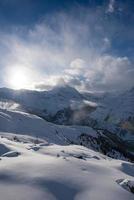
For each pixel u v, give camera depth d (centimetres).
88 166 2367
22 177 1862
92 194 1739
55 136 10712
